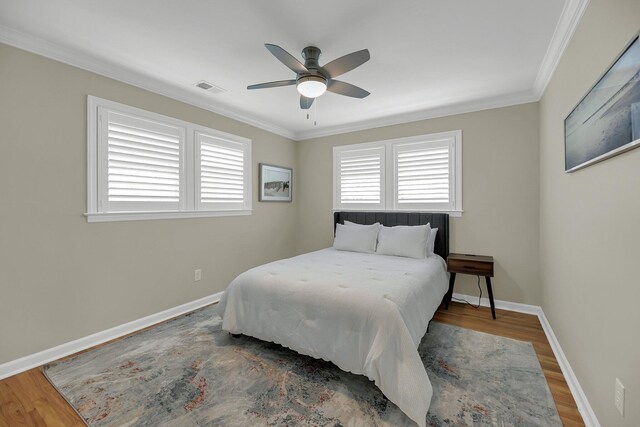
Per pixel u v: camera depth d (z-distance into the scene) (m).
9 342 2.05
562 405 1.71
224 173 3.67
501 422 1.58
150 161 2.89
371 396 1.80
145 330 2.76
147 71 2.65
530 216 3.17
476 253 3.46
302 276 2.38
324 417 1.63
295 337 2.11
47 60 2.21
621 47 1.25
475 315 3.12
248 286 2.42
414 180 3.84
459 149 3.54
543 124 2.88
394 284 2.16
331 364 2.15
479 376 2.01
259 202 4.22
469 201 3.49
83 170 2.42
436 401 1.75
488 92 3.12
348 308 1.92
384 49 2.28
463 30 2.04
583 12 1.69
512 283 3.27
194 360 2.21
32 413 1.67
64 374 2.04
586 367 1.64
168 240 3.07
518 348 2.39
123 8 1.81
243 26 1.99
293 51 2.30
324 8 1.81
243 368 2.10
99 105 2.51
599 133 1.42
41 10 1.81
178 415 1.65
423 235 3.30
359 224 4.11
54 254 2.27
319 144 4.70
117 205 2.65
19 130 2.08
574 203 1.87
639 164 1.10
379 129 4.14
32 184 2.15
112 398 1.79
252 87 2.34
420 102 3.40
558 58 2.23
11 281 2.06
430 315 2.37
